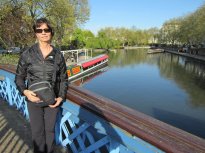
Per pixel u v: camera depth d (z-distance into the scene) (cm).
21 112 557
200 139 217
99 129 288
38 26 290
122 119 255
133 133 231
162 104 2061
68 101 343
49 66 296
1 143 416
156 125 242
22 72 304
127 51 10075
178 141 212
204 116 1753
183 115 1773
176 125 1591
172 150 195
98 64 3703
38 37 295
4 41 2217
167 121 1662
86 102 306
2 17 2230
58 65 304
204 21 5453
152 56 7562
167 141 210
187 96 2355
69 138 370
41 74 295
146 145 226
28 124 494
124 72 3903
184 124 1603
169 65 5112
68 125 384
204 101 2161
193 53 7300
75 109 331
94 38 8762
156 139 213
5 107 594
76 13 3822
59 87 321
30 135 445
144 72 3994
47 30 292
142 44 14062
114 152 278
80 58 3619
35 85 293
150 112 1848
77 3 3841
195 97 2312
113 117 259
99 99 320
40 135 321
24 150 394
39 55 295
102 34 10294
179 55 7656
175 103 2098
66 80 321
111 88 2656
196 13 6450
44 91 290
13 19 2272
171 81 3206
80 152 349
